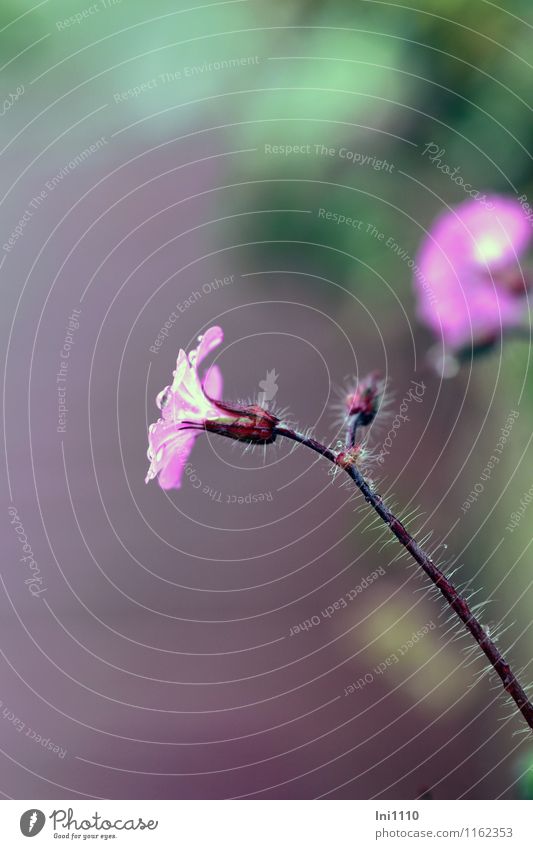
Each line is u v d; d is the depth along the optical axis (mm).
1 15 261
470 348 247
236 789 285
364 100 248
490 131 245
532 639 248
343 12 250
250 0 256
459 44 244
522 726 253
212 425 207
